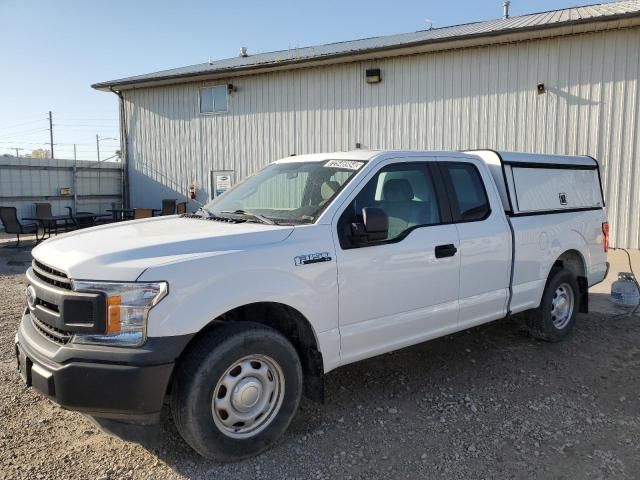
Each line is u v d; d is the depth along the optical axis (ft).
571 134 39.24
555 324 18.26
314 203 12.92
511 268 15.99
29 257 38.06
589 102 38.40
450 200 14.65
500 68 41.37
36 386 10.08
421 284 13.53
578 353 17.29
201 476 10.27
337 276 11.91
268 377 11.14
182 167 59.62
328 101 49.49
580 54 38.40
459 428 12.26
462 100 43.09
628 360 16.67
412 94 45.19
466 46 42.04
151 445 11.10
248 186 15.48
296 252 11.35
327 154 14.97
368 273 12.45
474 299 14.98
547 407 13.34
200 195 58.75
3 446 11.19
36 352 10.17
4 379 14.66
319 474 10.40
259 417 11.08
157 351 9.49
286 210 13.32
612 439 11.76
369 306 12.57
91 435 11.75
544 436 11.89
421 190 14.20
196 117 57.88
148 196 62.80
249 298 10.55
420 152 14.58
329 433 12.01
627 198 37.86
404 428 12.26
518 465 10.72
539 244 16.94
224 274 10.32
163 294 9.64
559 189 18.37
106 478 10.12
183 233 11.50
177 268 9.87
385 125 46.70
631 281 23.35
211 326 10.89
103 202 63.10
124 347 9.52
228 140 56.08
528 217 16.74
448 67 43.45
